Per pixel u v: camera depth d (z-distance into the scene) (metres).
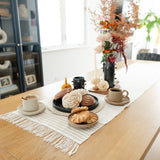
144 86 1.43
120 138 0.71
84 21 3.90
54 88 1.40
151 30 5.05
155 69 2.11
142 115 0.92
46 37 3.08
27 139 0.70
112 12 1.22
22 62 2.27
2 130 0.77
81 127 0.76
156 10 4.82
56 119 0.86
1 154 0.62
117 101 1.04
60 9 3.21
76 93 0.97
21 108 0.97
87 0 3.74
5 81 2.19
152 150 1.27
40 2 2.85
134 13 1.23
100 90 1.28
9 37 2.11
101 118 0.88
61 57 3.30
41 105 1.01
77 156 0.60
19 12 2.19
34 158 0.59
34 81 2.58
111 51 1.27
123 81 1.58
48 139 0.70
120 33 1.22
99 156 0.60
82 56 3.86
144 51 5.12
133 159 0.59
